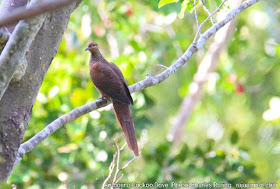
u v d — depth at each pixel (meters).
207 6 9.70
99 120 12.92
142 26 16.97
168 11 12.97
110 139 12.67
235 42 17.27
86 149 12.52
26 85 6.42
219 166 11.84
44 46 6.54
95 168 12.09
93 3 15.91
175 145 15.36
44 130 7.30
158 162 11.85
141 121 12.94
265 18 17.75
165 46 15.98
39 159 12.16
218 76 17.78
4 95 6.31
